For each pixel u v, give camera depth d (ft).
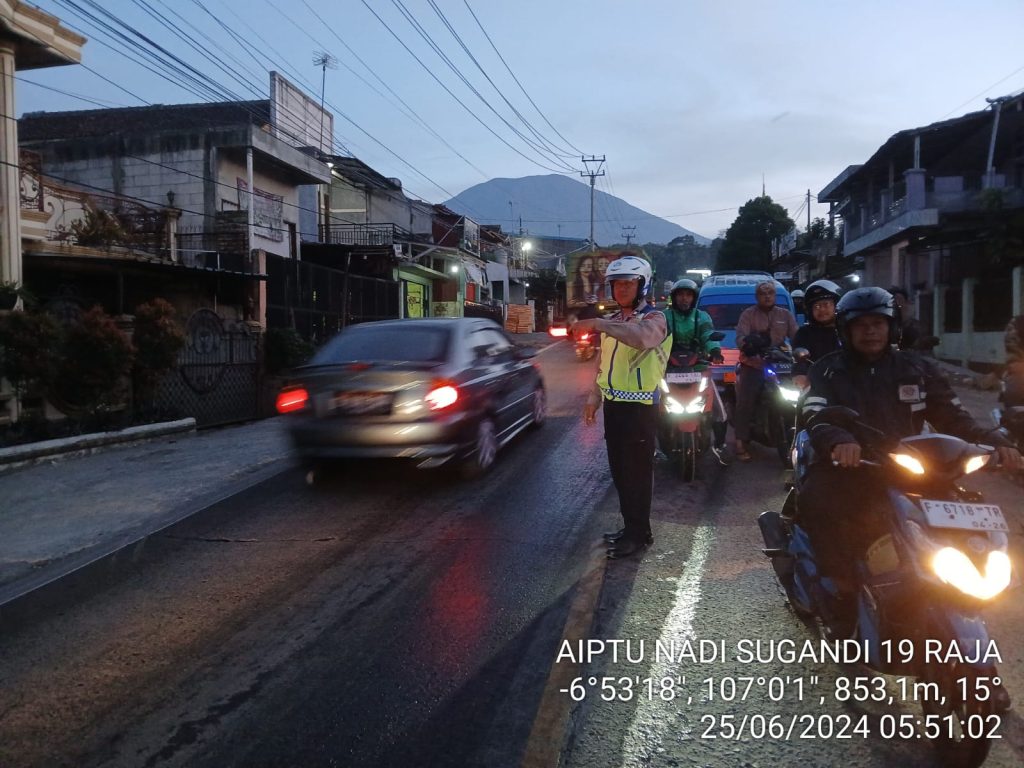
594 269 86.07
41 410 33.47
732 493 22.03
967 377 51.88
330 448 22.65
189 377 39.55
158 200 70.85
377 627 13.61
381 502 21.99
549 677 11.67
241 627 13.84
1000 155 76.79
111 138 71.36
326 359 24.67
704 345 25.07
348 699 11.16
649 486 17.10
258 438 34.78
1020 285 54.70
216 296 51.88
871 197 89.56
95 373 32.86
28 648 13.28
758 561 16.38
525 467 25.99
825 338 21.72
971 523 8.71
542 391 33.71
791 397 22.68
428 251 107.55
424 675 11.83
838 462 9.84
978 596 8.46
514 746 9.90
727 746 9.86
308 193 100.63
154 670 12.29
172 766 9.68
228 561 17.48
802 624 13.25
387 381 22.36
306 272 63.72
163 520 21.08
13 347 31.12
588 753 9.78
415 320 26.43
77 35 41.63
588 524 19.33
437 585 15.52
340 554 17.66
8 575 17.24
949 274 69.41
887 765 9.32
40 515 22.13
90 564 17.71
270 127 87.71
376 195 114.52
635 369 16.65
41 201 43.39
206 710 11.00
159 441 34.65
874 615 9.61
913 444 9.32
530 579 15.67
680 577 15.55
